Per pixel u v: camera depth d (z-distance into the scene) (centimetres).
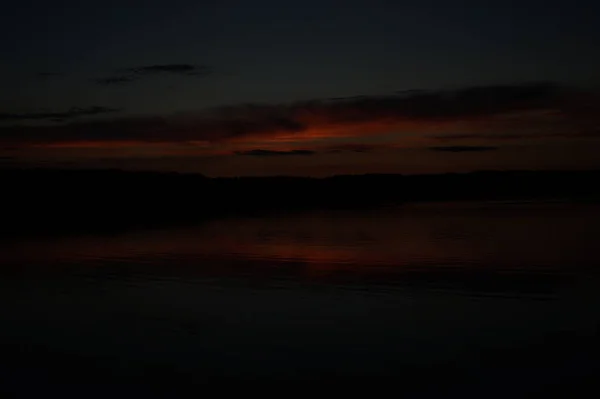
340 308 812
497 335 695
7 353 643
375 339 682
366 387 548
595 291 892
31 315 802
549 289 909
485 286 932
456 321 749
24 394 535
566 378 564
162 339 688
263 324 743
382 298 865
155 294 912
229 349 649
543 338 682
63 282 1010
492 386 548
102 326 745
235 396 530
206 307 828
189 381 562
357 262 1138
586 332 702
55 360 620
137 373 583
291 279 998
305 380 563
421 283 954
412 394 532
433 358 618
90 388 547
